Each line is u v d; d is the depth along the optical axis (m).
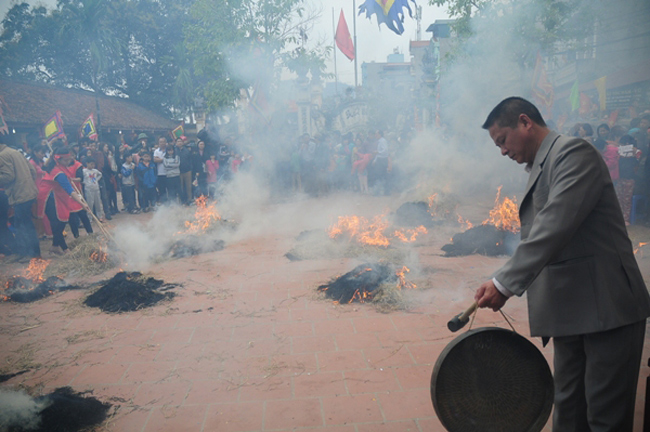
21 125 18.16
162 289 5.67
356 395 3.27
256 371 3.65
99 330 4.54
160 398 3.33
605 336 2.03
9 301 5.46
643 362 3.54
